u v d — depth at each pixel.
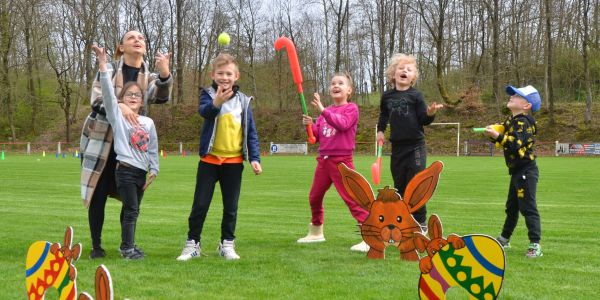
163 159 26.78
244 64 42.78
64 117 41.00
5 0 37.06
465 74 37.94
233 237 4.57
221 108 4.55
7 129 39.12
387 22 40.38
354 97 44.81
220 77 4.61
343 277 3.77
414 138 5.17
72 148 36.19
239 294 3.33
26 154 33.22
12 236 5.41
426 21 34.88
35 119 39.38
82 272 3.89
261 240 5.38
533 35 38.41
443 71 37.91
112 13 38.81
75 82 39.38
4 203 8.38
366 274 3.87
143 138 4.46
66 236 2.62
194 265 4.15
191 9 41.44
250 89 42.97
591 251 4.73
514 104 4.86
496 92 34.66
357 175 4.50
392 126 5.26
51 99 40.31
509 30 36.22
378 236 4.43
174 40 41.69
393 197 4.39
